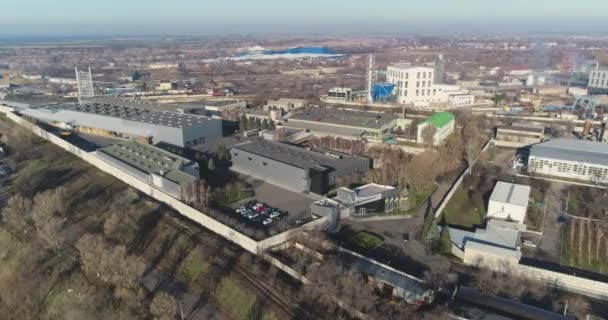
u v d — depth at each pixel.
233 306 74.38
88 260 81.94
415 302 70.12
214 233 95.12
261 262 83.88
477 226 99.25
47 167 135.12
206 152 147.62
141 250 91.88
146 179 116.19
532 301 71.69
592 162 123.81
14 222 99.88
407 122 177.75
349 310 68.50
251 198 111.06
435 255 84.94
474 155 135.88
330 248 86.00
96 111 181.25
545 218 102.12
